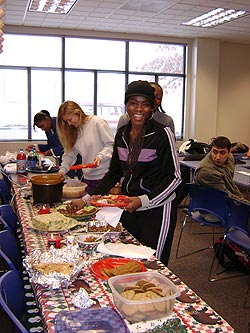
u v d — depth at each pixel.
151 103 1.94
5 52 7.74
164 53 8.64
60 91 8.19
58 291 1.32
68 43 8.03
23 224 2.04
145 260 1.59
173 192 2.05
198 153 5.88
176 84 8.85
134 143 2.02
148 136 1.98
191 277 3.27
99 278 1.42
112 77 8.45
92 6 6.06
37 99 8.10
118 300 1.16
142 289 1.21
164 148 1.98
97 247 1.68
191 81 8.77
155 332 1.08
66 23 7.35
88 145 3.00
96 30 7.95
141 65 8.55
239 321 2.58
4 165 4.10
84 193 2.61
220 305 2.80
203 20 6.95
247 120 9.48
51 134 4.99
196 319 1.15
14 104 8.00
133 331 1.08
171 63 8.73
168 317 1.15
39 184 2.38
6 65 7.81
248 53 9.27
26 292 1.79
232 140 9.43
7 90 7.91
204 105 8.70
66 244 1.70
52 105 8.20
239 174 4.25
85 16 6.75
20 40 7.78
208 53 8.57
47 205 2.37
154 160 2.00
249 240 2.92
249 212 2.76
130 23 7.24
